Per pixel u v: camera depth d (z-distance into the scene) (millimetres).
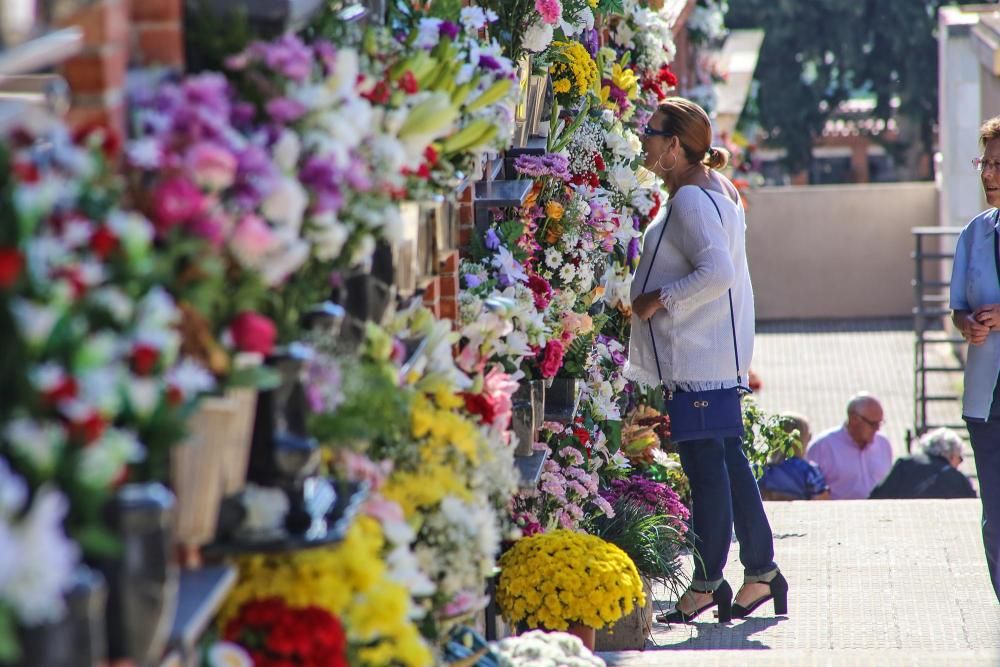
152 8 4398
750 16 47844
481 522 6359
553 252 10352
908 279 36500
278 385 4594
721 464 10500
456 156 6578
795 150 49156
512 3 9359
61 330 3311
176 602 4043
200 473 4109
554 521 10008
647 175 13250
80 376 3307
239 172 4234
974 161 10219
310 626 4570
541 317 9102
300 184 4633
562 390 10906
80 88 3979
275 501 4570
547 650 7457
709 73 27562
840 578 11898
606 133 12453
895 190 36375
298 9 4859
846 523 13750
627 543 10555
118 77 4062
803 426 18797
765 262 36812
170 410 3719
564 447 10922
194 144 4129
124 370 3506
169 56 4434
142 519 3537
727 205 10344
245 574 4770
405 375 6098
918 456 17500
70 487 3301
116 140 3727
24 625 3102
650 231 10500
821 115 49344
